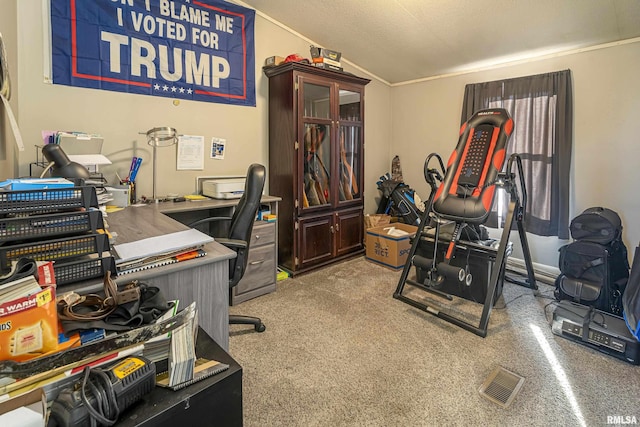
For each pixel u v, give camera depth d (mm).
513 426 1460
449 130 4027
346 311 2537
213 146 3061
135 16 2568
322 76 3264
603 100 2957
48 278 796
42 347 731
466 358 1952
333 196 3498
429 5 2646
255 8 3160
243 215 1928
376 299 2750
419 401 1609
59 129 2328
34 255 888
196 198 2764
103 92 2480
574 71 3090
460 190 2428
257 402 1597
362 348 2053
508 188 2355
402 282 2699
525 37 2941
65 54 2314
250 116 3275
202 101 2961
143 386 767
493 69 3613
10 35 1977
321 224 3428
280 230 3350
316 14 3072
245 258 1946
